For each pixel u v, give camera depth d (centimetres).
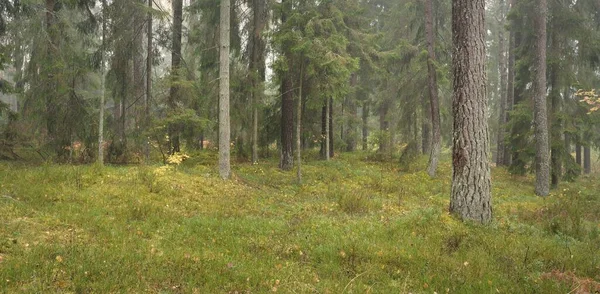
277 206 1025
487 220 844
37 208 771
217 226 771
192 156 1686
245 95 1808
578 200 1077
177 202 962
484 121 855
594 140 2417
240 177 1392
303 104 1947
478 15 854
